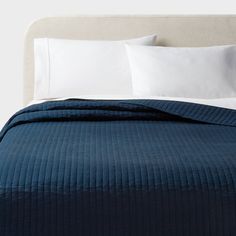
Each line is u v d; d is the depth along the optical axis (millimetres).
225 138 2229
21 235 1730
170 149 2018
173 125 2518
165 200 1745
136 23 3803
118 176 1781
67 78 3467
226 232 1739
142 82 3363
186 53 3463
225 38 3836
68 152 1984
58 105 2646
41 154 1954
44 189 1752
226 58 3486
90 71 3463
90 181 1767
